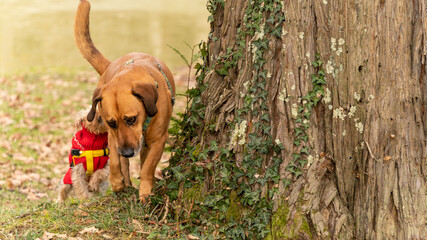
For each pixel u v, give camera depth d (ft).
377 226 10.81
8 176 22.07
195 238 11.48
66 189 16.20
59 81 38.88
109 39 57.93
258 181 11.43
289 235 10.97
